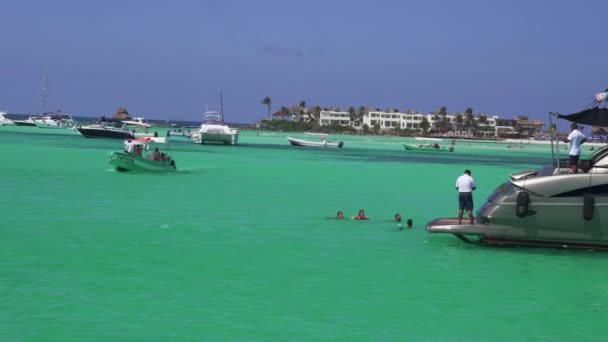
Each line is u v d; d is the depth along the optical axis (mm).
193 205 30844
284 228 24562
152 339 11586
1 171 47375
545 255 19891
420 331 12422
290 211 29719
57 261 17516
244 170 57719
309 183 46281
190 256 18703
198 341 11555
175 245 20359
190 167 59875
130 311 13148
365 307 13914
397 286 15766
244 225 25000
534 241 19859
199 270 16938
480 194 41750
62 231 22297
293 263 18156
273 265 17828
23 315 12719
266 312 13352
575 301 14750
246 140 162500
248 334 11984
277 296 14586
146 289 14867
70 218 25375
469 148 178125
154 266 17250
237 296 14500
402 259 19047
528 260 19125
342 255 19516
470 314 13586
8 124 183000
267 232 23516
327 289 15344
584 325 13016
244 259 18531
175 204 31000
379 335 12133
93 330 11961
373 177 55125
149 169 49594
